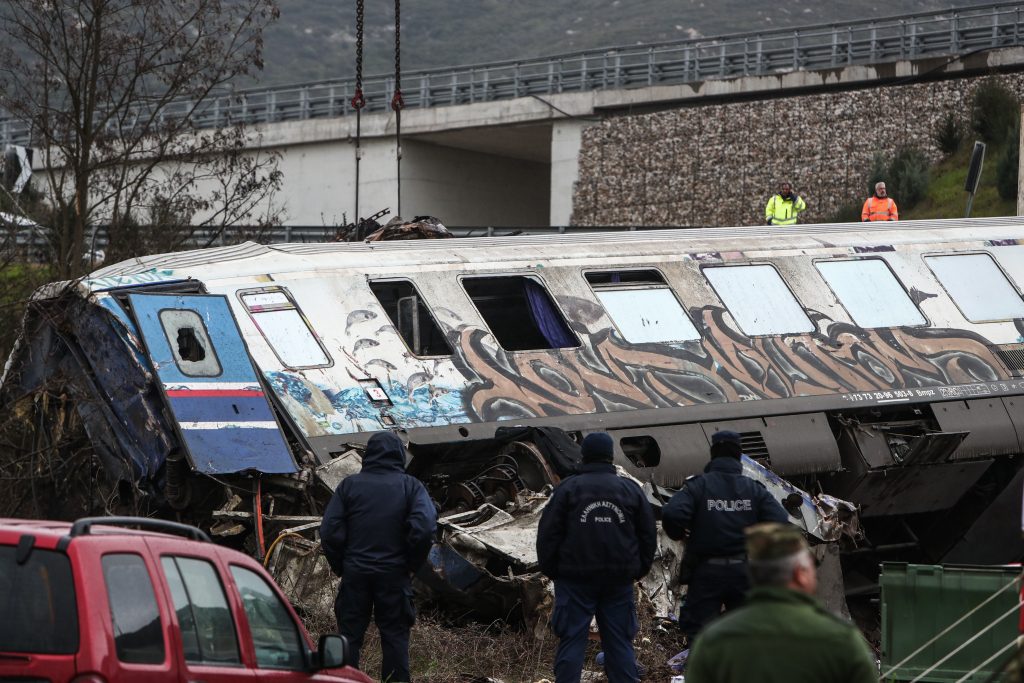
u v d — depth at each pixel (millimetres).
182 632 12414
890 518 36281
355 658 19922
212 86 47188
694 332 33000
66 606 11609
